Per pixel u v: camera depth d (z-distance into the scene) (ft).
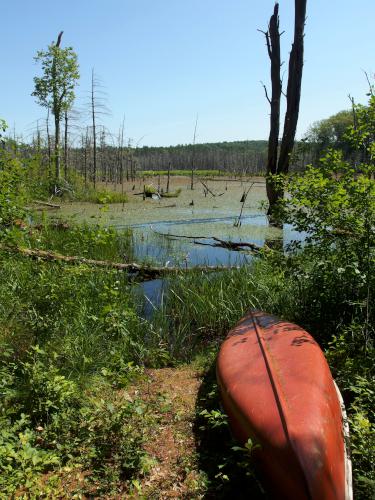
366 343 13.32
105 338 16.35
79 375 13.82
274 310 19.33
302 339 12.65
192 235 40.24
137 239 37.96
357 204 14.80
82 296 18.42
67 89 60.23
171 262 30.35
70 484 9.73
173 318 20.57
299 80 39.91
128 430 11.07
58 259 21.66
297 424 8.55
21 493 9.24
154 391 14.20
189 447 11.25
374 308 15.02
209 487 9.66
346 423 10.06
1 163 17.51
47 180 24.91
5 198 17.28
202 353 17.47
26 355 14.07
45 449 10.59
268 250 18.47
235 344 13.24
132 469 10.21
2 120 17.06
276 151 42.57
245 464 9.01
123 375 14.38
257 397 9.84
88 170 104.22
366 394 11.12
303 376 10.32
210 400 13.21
